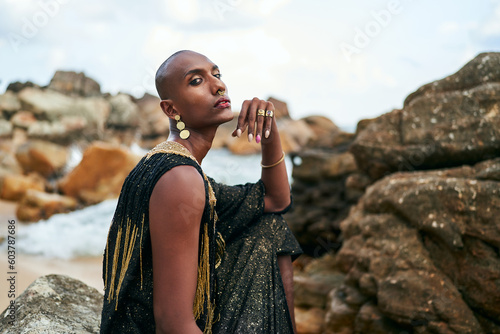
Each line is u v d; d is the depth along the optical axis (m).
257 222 2.33
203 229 1.91
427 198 3.22
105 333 1.92
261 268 2.19
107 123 21.69
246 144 19.36
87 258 7.64
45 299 2.53
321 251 6.48
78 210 10.68
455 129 3.59
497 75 3.64
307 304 4.35
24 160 13.81
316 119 22.98
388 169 4.03
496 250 2.99
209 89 2.02
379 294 3.20
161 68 2.06
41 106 19.48
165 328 1.78
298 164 7.24
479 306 3.00
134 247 1.86
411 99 4.02
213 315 2.08
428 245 3.25
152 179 1.83
